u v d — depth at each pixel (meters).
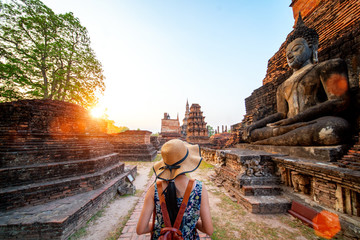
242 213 4.32
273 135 6.32
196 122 30.27
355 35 4.88
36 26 10.15
